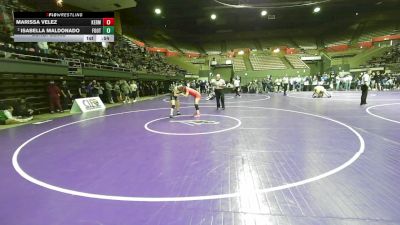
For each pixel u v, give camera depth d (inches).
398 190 135.1
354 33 1694.1
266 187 142.0
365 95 531.5
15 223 110.3
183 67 1695.4
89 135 289.0
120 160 194.9
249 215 113.7
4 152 224.7
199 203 125.3
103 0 922.1
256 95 976.3
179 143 243.4
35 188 145.9
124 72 845.8
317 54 1572.3
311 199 127.1
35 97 509.4
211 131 297.9
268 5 1279.5
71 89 638.5
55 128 338.6
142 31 1745.8
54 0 877.8
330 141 240.7
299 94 964.6
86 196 134.6
